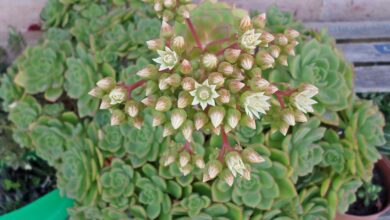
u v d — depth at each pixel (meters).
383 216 0.29
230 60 0.18
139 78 0.21
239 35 0.18
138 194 0.22
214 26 0.21
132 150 0.22
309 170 0.21
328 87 0.22
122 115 0.18
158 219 0.22
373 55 0.30
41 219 0.25
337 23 0.32
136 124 0.19
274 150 0.21
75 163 0.22
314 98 0.22
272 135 0.21
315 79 0.22
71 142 0.23
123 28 0.25
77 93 0.23
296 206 0.21
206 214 0.21
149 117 0.21
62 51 0.24
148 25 0.24
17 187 0.28
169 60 0.17
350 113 0.23
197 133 0.21
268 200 0.21
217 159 0.18
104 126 0.23
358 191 0.26
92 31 0.25
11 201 0.28
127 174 0.22
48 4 0.27
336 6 0.33
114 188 0.22
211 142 0.21
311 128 0.21
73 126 0.24
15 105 0.24
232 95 0.17
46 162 0.28
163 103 0.17
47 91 0.24
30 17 0.32
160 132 0.21
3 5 0.32
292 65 0.21
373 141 0.22
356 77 0.30
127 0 0.26
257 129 0.21
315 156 0.21
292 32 0.20
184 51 0.18
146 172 0.21
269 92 0.17
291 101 0.18
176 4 0.20
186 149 0.19
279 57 0.20
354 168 0.22
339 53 0.23
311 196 0.22
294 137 0.21
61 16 0.27
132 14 0.25
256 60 0.18
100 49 0.25
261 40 0.18
